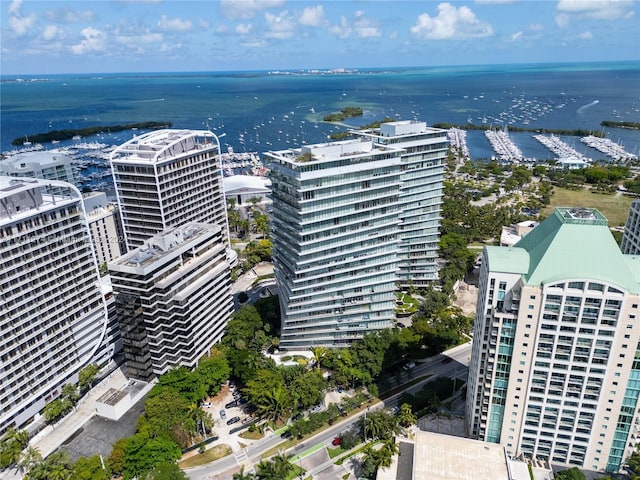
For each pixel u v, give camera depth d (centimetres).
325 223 17725
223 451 15700
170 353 18200
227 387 18912
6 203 15138
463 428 16300
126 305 17162
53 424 16688
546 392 13712
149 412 15838
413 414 16662
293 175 16775
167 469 14112
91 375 17900
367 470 14388
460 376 19262
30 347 16000
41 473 13600
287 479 14538
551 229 13575
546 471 14312
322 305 19412
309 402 16950
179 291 17862
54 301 16675
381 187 18275
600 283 12150
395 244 19588
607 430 13725
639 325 12269
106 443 15862
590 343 12788
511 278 13238
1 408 15238
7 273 14950
